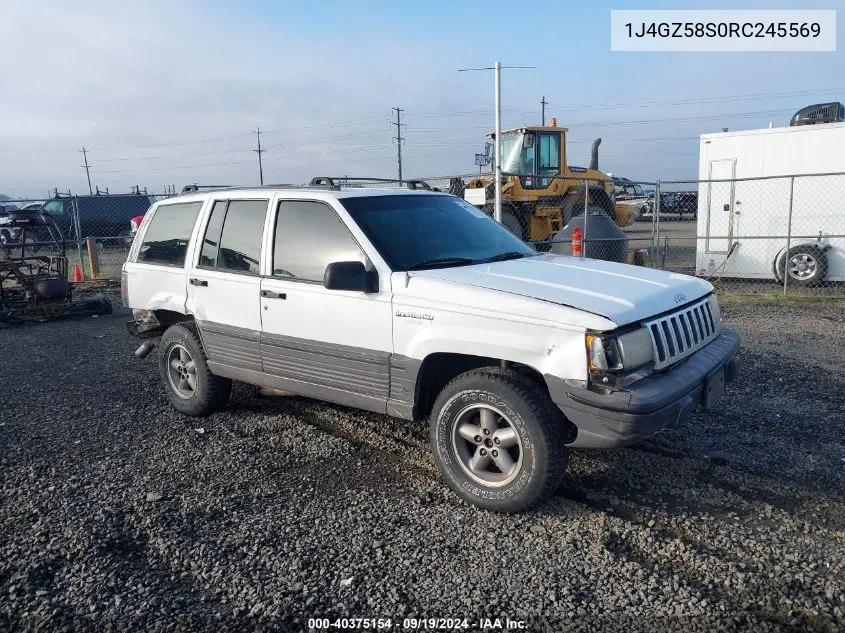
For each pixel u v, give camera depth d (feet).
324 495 13.94
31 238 49.32
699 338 13.84
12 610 10.23
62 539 12.26
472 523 12.61
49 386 22.86
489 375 12.80
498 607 10.05
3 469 15.55
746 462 14.88
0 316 35.12
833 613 9.66
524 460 12.45
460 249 15.88
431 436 13.85
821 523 12.21
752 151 42.06
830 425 16.94
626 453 15.53
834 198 40.16
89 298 39.14
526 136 54.19
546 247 53.83
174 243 19.35
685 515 12.65
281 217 16.43
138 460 15.98
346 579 10.87
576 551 11.51
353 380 14.92
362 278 13.79
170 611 10.14
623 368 11.60
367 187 17.37
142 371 24.73
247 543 12.06
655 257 43.04
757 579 10.55
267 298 16.28
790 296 38.42
